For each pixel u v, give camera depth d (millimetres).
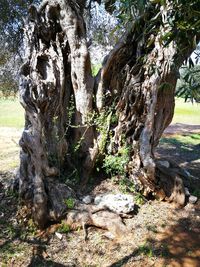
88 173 4957
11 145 8469
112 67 4914
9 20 7074
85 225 4125
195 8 1880
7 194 4770
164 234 4047
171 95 4855
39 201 4129
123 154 4859
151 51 4551
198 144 9109
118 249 3812
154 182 4652
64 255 3771
